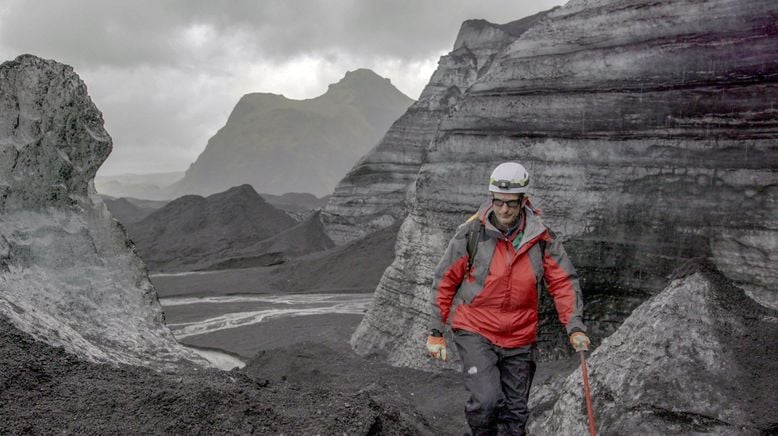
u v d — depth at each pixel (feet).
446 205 36.06
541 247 12.40
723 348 15.14
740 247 26.63
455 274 12.66
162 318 21.21
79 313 18.65
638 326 17.16
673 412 14.34
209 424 12.27
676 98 29.27
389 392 23.31
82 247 19.93
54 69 20.33
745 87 27.55
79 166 20.79
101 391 12.77
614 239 30.09
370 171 114.42
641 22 31.22
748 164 27.04
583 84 32.27
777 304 25.11
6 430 10.75
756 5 28.14
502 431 12.84
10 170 19.11
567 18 34.06
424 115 116.67
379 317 39.27
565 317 12.14
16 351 13.43
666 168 29.12
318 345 35.96
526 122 33.65
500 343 12.67
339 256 83.46
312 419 13.55
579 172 31.40
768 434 13.17
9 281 17.26
